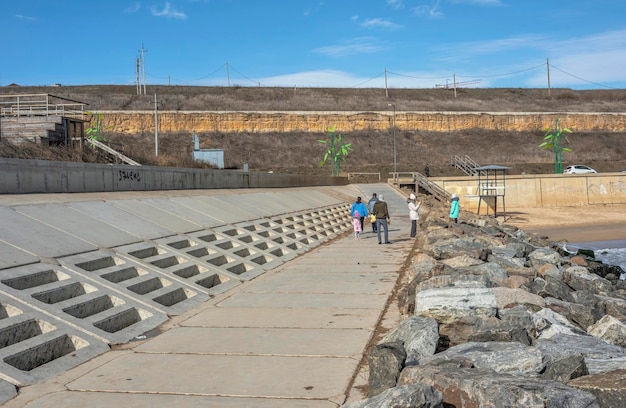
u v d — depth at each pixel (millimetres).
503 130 95125
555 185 59500
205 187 27703
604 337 8883
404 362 6031
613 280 19469
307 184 45594
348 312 10055
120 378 6664
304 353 7602
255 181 34094
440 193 55875
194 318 9766
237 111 87250
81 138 29562
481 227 27656
